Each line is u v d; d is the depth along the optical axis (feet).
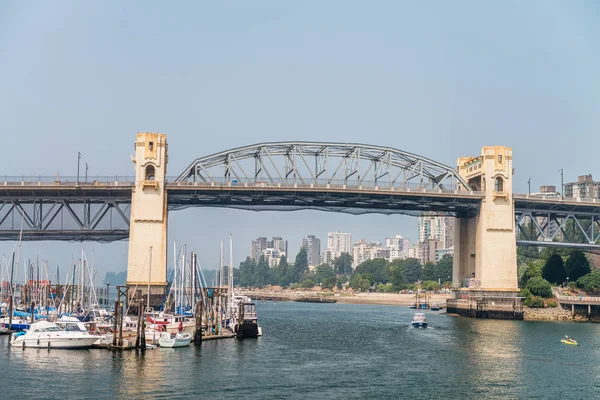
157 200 562.66
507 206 624.59
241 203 615.16
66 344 380.37
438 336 495.00
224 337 453.17
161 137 568.82
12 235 576.61
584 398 287.28
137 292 550.36
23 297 627.46
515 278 621.72
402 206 645.10
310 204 624.59
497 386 306.96
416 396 285.64
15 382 296.71
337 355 389.19
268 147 595.47
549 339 471.21
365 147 610.24
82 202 573.74
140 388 289.33
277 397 279.69
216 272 620.90
